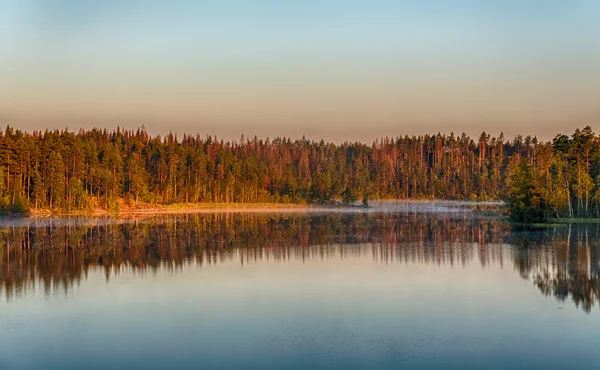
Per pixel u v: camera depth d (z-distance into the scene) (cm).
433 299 3331
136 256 5216
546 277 4012
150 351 2441
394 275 4128
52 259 5012
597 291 3531
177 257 5144
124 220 10381
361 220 10606
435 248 5772
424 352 2378
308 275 4147
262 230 8206
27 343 2569
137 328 2778
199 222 9975
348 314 2986
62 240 6625
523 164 9431
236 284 3819
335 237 7088
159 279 4016
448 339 2550
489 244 6103
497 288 3638
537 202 9206
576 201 10425
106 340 2595
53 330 2764
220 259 5009
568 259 4856
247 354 2369
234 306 3188
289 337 2591
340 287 3697
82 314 3053
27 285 3819
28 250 5659
